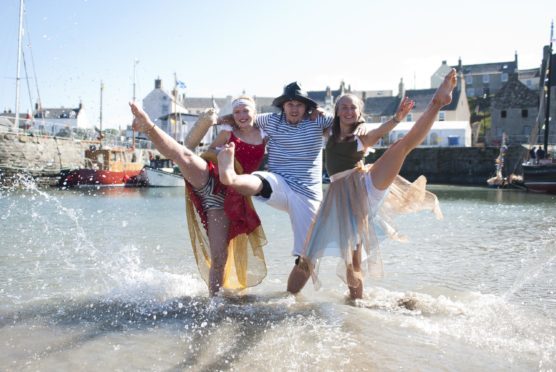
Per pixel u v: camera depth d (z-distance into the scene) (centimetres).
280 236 1005
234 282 545
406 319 421
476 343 366
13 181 3052
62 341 365
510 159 4322
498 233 1080
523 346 361
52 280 564
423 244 908
